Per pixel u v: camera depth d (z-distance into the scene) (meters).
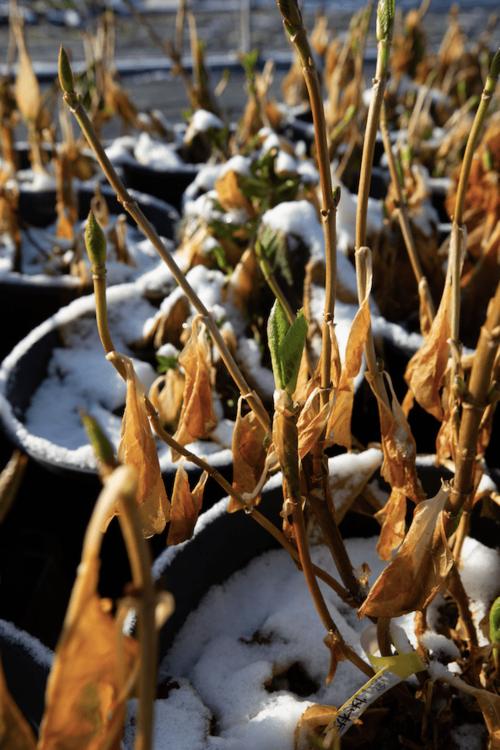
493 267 0.86
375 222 0.87
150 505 0.46
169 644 0.56
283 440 0.40
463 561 0.59
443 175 1.36
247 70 1.13
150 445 0.45
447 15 3.62
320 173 0.40
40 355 0.85
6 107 1.34
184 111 1.49
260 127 1.39
